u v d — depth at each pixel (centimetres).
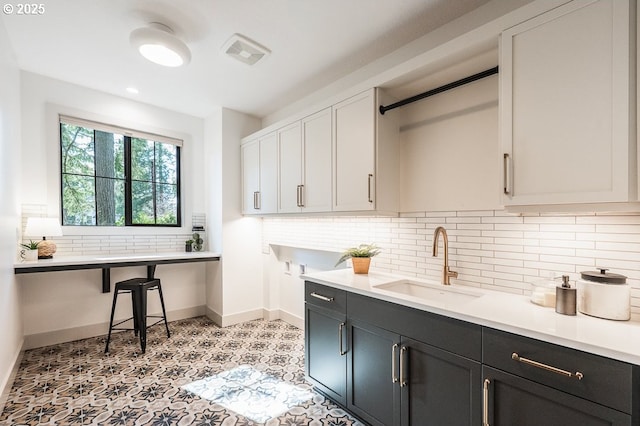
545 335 112
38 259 272
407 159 228
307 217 305
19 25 205
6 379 204
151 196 366
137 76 283
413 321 155
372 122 210
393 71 196
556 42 132
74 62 257
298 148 279
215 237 368
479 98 189
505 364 122
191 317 383
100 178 331
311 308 220
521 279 171
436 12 192
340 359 195
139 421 183
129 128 339
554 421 110
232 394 213
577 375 104
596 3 122
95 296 319
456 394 138
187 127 384
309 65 258
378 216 234
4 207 204
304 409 197
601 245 145
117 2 183
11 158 230
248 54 241
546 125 135
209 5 186
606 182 119
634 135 115
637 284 135
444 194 206
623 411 96
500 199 149
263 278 387
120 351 281
